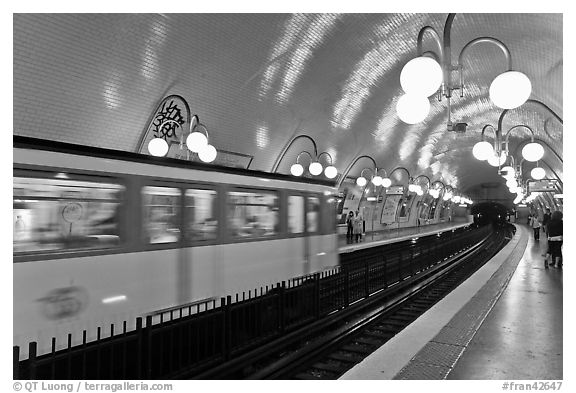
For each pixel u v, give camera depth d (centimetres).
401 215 3562
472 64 1246
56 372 525
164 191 696
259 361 636
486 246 2803
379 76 1412
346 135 1822
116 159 623
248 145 1430
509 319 691
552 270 1273
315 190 1129
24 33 717
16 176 504
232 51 1026
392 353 537
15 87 775
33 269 511
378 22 1052
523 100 371
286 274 988
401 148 2381
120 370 596
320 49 1146
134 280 635
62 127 901
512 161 1327
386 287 1104
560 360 508
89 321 570
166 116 1090
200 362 554
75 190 566
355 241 2208
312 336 748
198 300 743
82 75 852
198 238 751
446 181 4281
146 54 907
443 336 601
